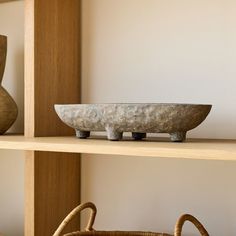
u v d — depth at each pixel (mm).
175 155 794
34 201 1121
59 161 1199
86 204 1073
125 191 1224
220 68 1104
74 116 979
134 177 1212
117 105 915
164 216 1176
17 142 969
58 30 1185
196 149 780
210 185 1124
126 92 1216
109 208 1244
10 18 1409
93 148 871
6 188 1419
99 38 1249
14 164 1402
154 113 894
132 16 1206
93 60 1258
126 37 1214
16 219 1400
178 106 888
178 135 940
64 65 1208
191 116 899
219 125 1106
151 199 1191
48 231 1165
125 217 1224
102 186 1253
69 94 1228
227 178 1105
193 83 1136
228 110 1097
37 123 1123
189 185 1147
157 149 808
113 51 1231
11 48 1405
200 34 1126
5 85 1416
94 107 943
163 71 1170
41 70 1132
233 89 1091
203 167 1131
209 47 1116
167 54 1164
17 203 1398
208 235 1022
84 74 1271
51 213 1174
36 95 1119
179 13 1149
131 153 832
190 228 1146
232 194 1100
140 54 1197
